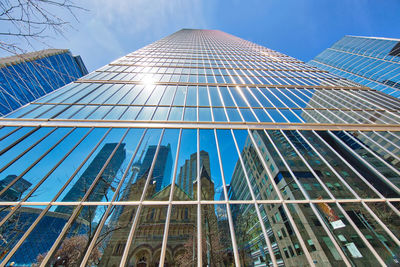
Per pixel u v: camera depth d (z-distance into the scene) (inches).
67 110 388.2
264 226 203.6
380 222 206.7
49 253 173.2
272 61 1013.8
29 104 382.6
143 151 299.1
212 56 1039.0
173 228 198.7
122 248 181.2
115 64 735.1
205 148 316.8
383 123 404.2
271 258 178.1
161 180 251.0
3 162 245.9
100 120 360.2
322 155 309.9
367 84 1702.8
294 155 307.1
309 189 245.0
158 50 1099.9
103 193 230.8
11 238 178.2
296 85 638.5
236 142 333.7
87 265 169.9
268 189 245.9
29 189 222.8
